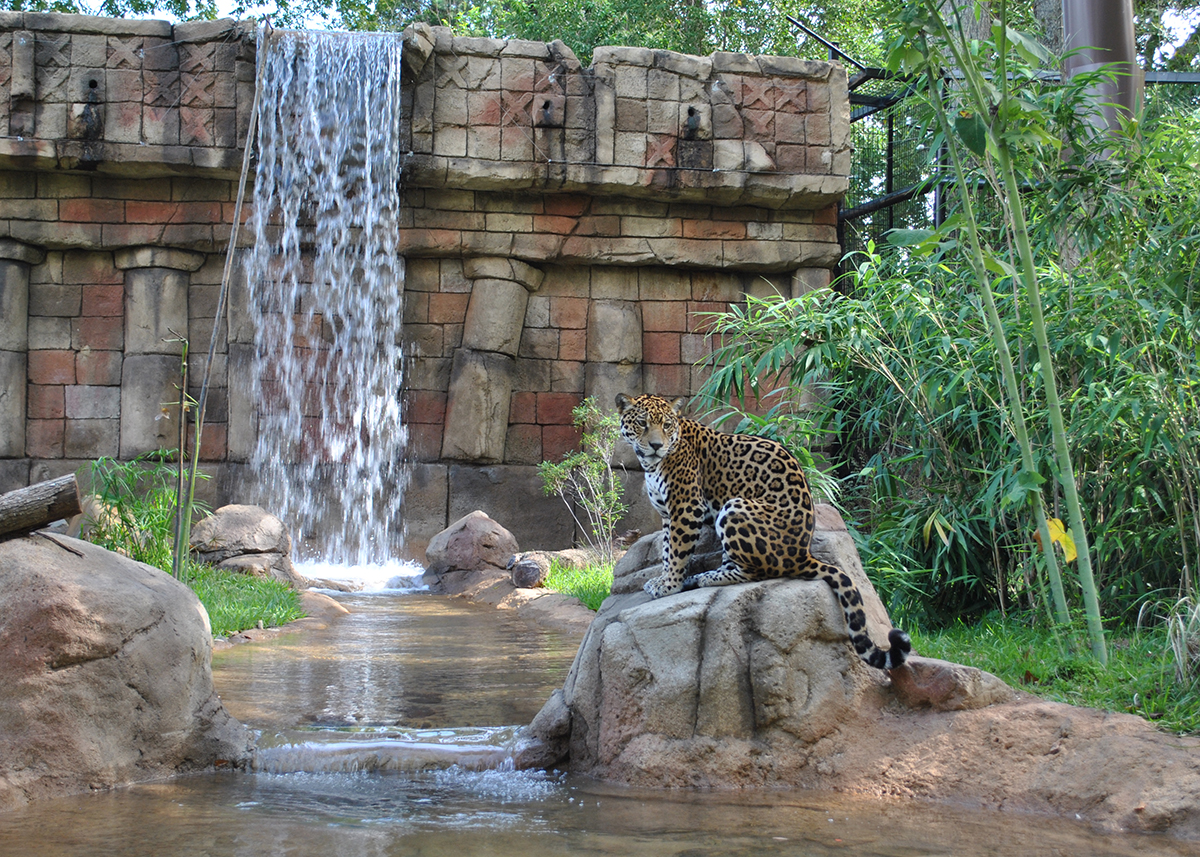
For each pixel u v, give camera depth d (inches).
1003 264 227.9
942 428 318.0
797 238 612.1
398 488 592.7
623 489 605.6
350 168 578.6
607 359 607.5
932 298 312.7
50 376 574.2
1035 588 291.9
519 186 578.9
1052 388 223.6
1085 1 411.5
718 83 586.9
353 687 246.8
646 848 141.0
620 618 190.4
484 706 225.1
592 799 167.9
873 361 332.8
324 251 593.0
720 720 178.9
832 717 181.0
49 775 169.8
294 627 358.6
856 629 181.0
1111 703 188.1
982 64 259.8
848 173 596.4
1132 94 386.3
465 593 489.1
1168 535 271.9
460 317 604.4
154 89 553.6
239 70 562.6
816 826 152.1
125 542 392.2
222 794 171.6
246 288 581.9
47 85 545.0
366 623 379.9
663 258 601.3
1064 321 280.1
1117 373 275.6
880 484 331.9
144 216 570.9
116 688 180.7
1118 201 296.2
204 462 579.5
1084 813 156.6
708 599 185.0
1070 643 234.2
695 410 592.4
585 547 599.8
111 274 580.7
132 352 573.0
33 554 183.8
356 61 571.5
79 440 573.9
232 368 580.1
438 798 168.9
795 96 595.2
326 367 594.6
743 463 200.1
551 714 193.6
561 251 594.6
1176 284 283.1
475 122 568.7
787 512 191.2
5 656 171.5
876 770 175.0
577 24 953.5
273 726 206.5
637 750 179.9
